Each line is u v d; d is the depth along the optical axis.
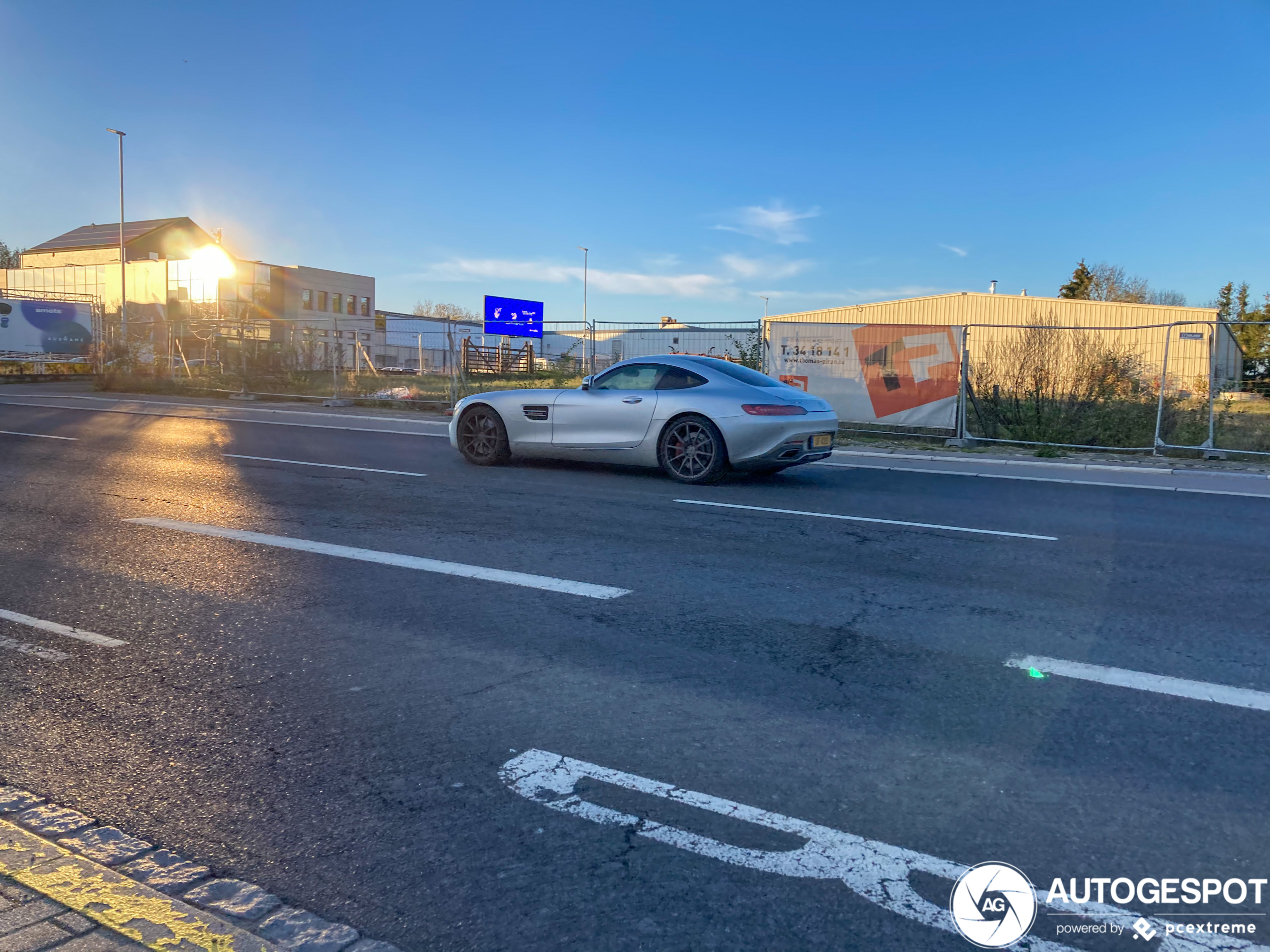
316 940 2.17
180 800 2.83
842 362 15.16
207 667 3.93
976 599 5.13
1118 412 14.04
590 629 4.47
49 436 13.45
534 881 2.42
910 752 3.18
